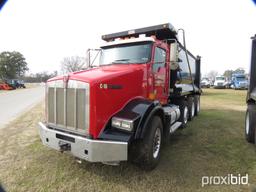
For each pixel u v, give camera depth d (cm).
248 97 584
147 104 385
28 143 553
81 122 344
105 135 339
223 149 506
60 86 370
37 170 395
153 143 393
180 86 714
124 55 488
